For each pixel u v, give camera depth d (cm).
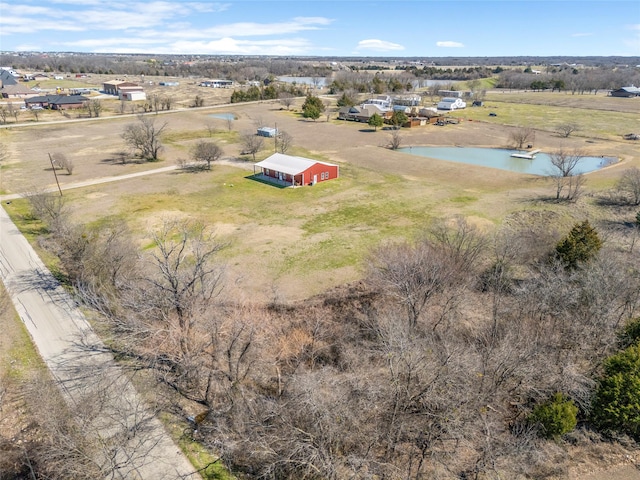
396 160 6550
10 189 5112
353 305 2705
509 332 1938
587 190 4941
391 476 1527
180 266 3083
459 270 2777
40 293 2858
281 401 1783
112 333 2245
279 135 7712
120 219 4162
